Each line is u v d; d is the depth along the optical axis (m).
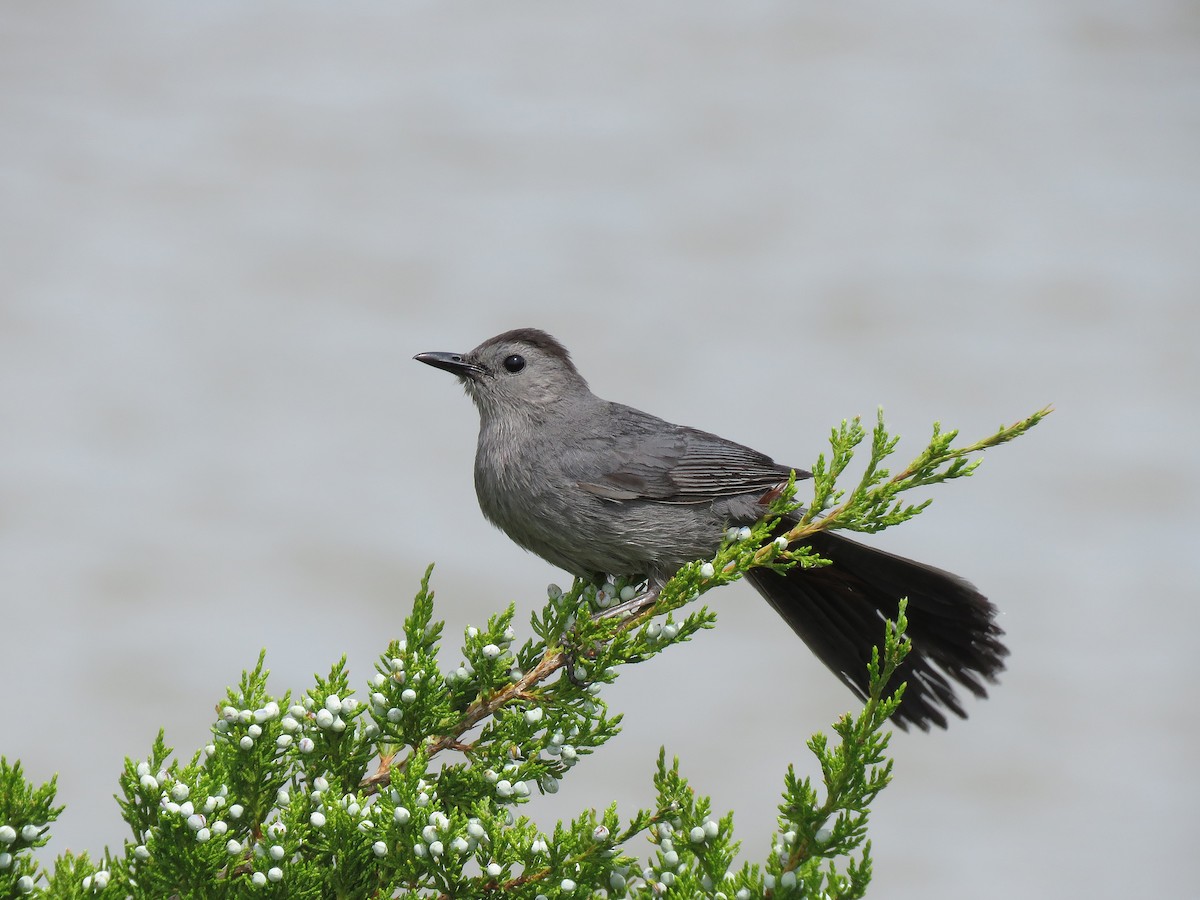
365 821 6.09
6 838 5.63
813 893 5.93
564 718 7.24
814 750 6.04
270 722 6.48
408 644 7.11
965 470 7.64
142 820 6.12
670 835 6.48
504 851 6.05
